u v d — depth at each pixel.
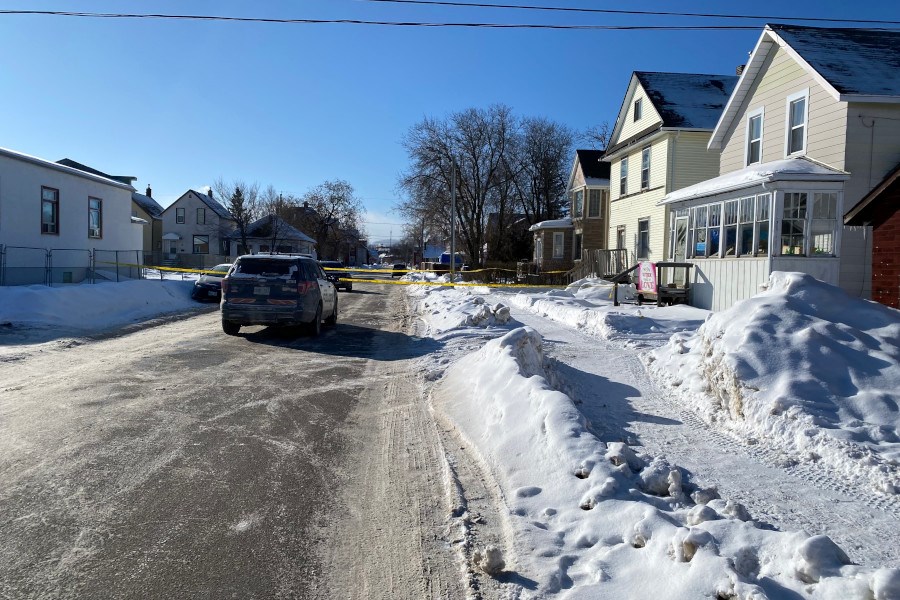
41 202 23.44
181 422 7.05
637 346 12.00
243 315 13.78
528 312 20.02
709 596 3.22
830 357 6.79
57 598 3.54
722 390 7.15
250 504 4.89
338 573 3.91
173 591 3.65
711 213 18.83
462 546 4.24
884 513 4.66
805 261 15.42
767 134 18.56
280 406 7.93
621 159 31.19
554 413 5.88
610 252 31.02
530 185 61.78
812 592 3.17
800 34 17.62
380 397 8.60
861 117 15.17
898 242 10.44
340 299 27.98
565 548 4.12
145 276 33.31
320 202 87.75
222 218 68.56
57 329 14.12
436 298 24.28
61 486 5.14
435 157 53.34
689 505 4.68
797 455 5.79
